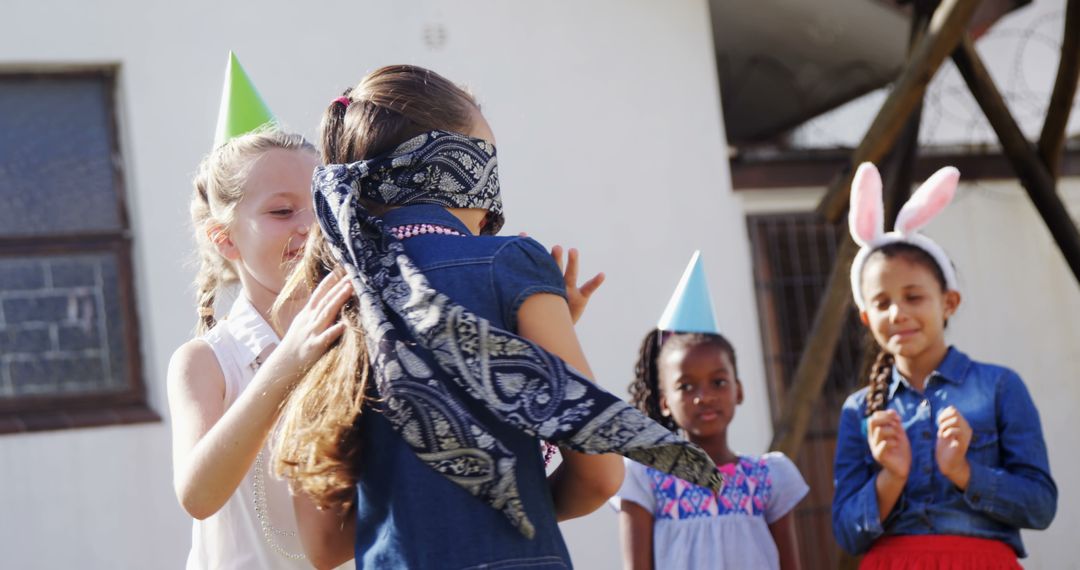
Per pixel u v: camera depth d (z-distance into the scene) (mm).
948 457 2553
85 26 4789
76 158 4797
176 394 1854
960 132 6875
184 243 4773
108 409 4691
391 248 1498
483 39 5223
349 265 1498
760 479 2938
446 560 1431
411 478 1471
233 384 1881
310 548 1688
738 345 5328
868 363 3434
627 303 5207
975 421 2680
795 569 2924
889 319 2748
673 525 2855
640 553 2836
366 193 1568
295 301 1937
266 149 1979
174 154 4812
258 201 1943
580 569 4895
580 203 5234
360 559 1514
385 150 1567
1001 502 2580
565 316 1514
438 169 1557
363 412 1531
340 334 1515
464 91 1641
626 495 2865
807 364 4301
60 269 4730
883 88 7004
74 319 4723
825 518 5586
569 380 1407
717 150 5422
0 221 4691
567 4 5344
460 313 1415
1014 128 4793
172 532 4637
